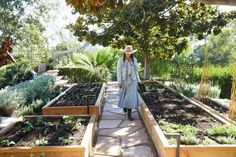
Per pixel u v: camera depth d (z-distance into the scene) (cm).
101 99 754
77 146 374
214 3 253
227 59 1972
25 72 1055
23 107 713
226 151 376
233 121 517
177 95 784
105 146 478
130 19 804
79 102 690
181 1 827
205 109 606
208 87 749
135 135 533
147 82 1057
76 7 295
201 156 376
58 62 1836
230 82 941
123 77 632
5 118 643
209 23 830
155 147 462
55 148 372
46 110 630
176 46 1012
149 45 1045
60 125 488
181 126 477
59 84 1120
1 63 432
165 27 862
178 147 338
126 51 634
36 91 819
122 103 636
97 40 991
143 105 632
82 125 490
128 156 435
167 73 1405
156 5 779
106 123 617
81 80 1301
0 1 1636
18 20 1731
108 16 916
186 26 818
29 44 1561
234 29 2088
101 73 1318
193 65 1055
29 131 460
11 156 370
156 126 471
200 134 445
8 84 994
